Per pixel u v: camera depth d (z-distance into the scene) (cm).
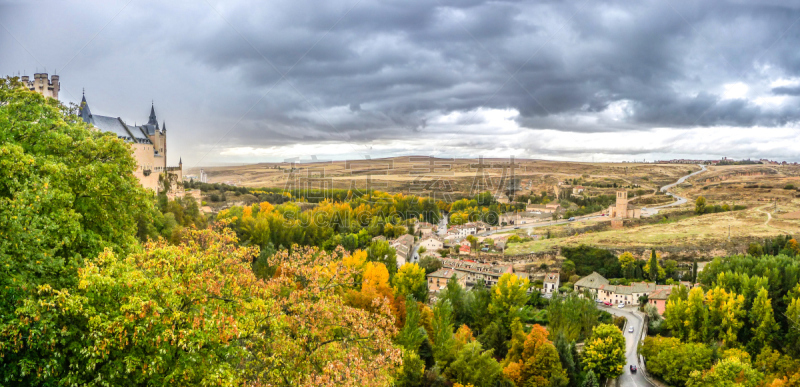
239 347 2942
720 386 7800
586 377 7894
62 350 2620
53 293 2683
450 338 7256
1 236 2623
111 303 2767
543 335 8412
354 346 3403
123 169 4100
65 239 3142
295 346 3192
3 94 3938
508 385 7075
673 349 8881
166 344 2667
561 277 17100
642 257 18362
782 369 8556
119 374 2595
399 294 10088
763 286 11006
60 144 3734
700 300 10375
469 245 19800
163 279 2795
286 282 3753
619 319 11831
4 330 2348
